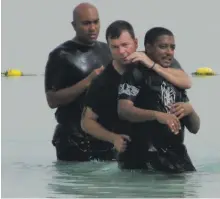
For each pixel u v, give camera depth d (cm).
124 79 3416
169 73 3447
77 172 3597
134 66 3416
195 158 3878
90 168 3703
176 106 3425
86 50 4081
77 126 4019
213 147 4191
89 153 3981
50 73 4081
